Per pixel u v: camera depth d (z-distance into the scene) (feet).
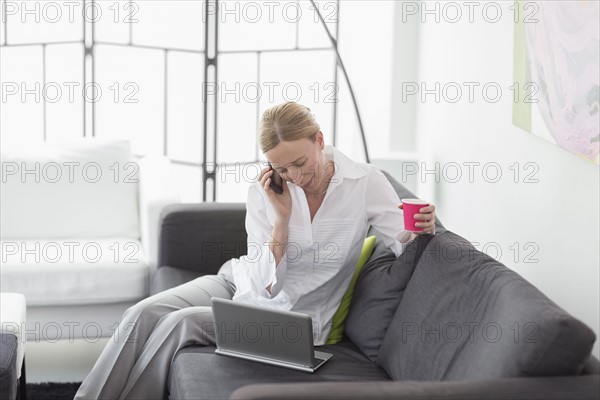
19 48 19.04
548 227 10.77
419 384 7.62
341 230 10.88
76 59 18.92
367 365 10.35
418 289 9.98
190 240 13.80
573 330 7.68
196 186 19.58
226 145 19.61
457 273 9.56
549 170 10.70
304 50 18.62
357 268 11.39
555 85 10.12
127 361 10.73
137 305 11.03
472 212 13.64
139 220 15.70
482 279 9.13
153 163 16.02
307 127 10.08
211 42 17.26
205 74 17.04
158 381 10.59
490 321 8.55
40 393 12.85
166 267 13.76
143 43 19.12
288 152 10.02
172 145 19.47
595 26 9.03
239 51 18.53
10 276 13.61
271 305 11.17
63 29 18.85
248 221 10.99
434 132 15.83
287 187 10.67
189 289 11.57
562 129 9.97
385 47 17.47
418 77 17.10
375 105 17.74
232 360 10.14
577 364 7.79
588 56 9.22
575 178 9.98
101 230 15.44
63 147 15.64
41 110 19.20
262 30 19.15
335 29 18.51
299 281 11.03
